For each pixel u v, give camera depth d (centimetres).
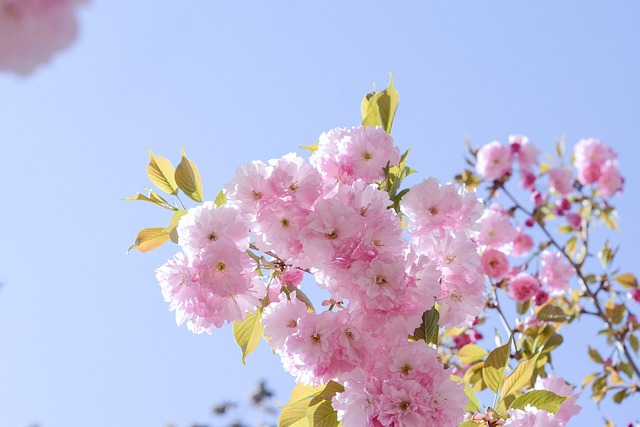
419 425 89
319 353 92
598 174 201
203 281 92
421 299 92
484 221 143
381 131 98
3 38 25
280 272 97
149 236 100
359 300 92
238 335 99
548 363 127
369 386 90
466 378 128
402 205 98
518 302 151
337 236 92
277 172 93
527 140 198
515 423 93
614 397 162
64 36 26
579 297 168
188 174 101
